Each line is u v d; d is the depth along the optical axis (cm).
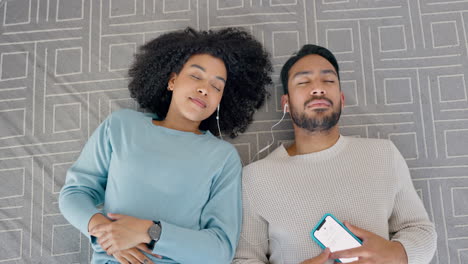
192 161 130
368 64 163
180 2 172
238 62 157
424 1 168
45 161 156
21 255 146
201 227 129
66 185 129
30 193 152
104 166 133
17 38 170
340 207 123
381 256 114
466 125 155
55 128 159
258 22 169
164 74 153
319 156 132
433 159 153
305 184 128
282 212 127
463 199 149
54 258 146
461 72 160
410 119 157
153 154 129
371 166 129
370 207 124
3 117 160
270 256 131
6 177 154
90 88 164
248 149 159
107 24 170
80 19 171
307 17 168
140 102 159
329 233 119
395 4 168
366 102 159
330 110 133
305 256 121
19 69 166
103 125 137
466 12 166
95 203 132
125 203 122
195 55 145
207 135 144
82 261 146
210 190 133
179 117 142
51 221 150
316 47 148
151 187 124
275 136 159
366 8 168
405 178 134
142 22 170
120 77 164
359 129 157
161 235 112
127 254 115
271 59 165
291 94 140
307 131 137
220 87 143
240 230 131
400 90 160
